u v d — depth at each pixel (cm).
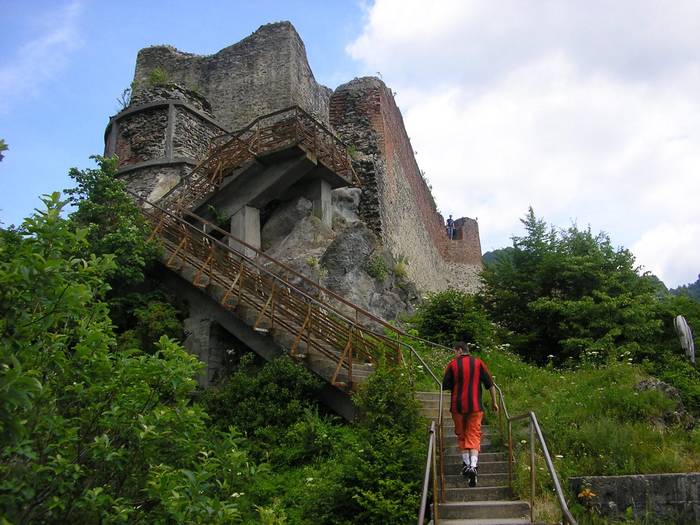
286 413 991
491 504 679
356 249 1659
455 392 750
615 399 993
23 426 465
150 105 2108
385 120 2486
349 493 748
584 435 870
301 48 2573
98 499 523
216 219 1714
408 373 966
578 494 757
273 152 1641
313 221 1708
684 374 1298
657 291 1642
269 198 1730
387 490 724
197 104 2222
